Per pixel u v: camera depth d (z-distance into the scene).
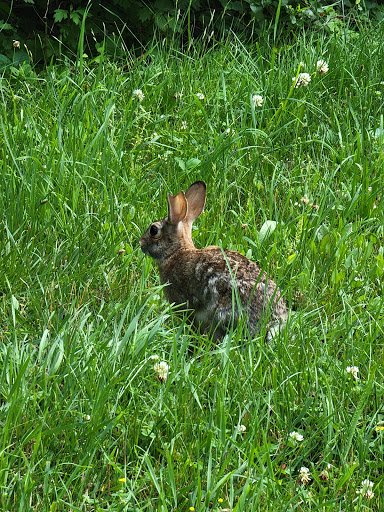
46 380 7.36
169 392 7.68
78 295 9.27
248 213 10.95
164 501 6.32
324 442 7.48
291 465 7.25
